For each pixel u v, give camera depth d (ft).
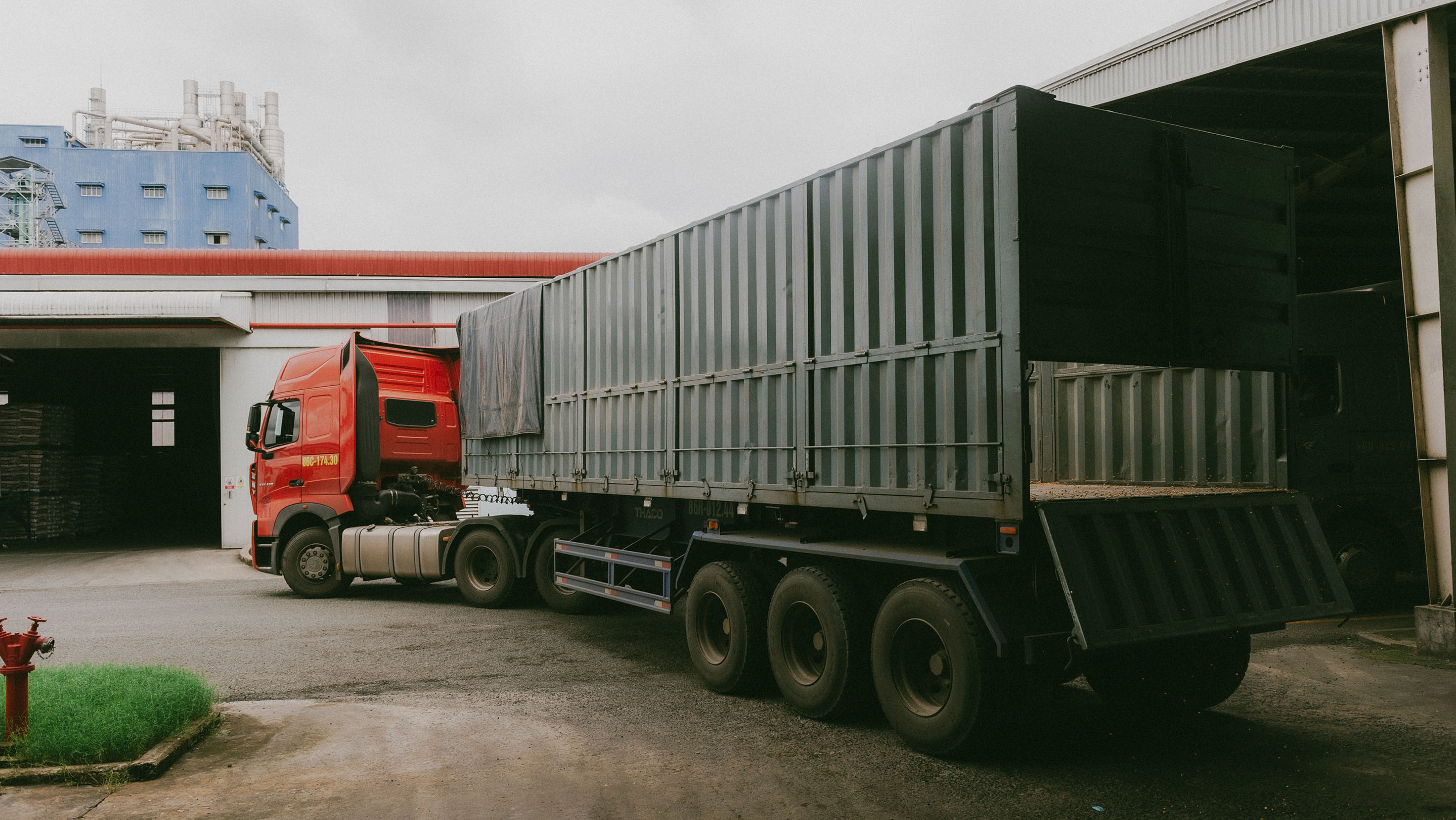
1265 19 26.55
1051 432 24.13
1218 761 15.88
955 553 15.89
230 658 25.34
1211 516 16.17
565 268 67.46
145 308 56.49
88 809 13.39
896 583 17.51
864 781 14.92
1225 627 15.31
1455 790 14.37
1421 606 24.34
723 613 21.56
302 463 38.27
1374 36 26.68
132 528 88.12
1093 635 13.80
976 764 15.75
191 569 51.57
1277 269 18.70
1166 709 18.58
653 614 33.09
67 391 97.96
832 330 18.39
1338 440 31.01
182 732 16.53
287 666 24.17
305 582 38.19
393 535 36.37
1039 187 14.79
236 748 16.53
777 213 20.07
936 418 16.02
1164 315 16.47
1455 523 23.85
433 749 16.57
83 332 59.77
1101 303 15.52
